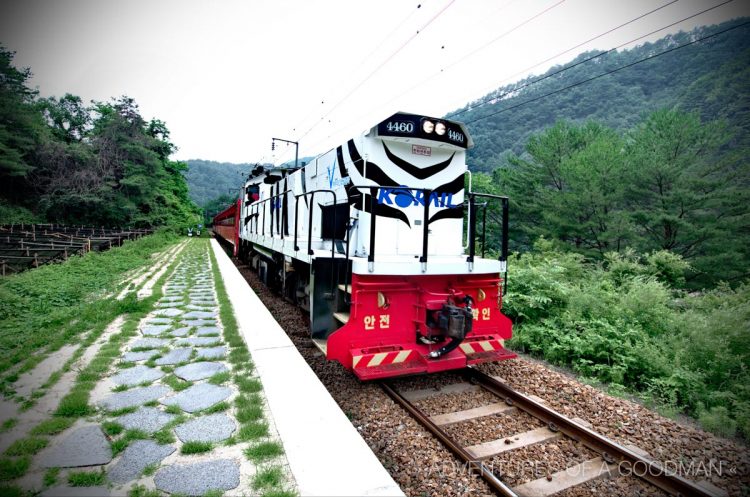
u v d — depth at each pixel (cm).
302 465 283
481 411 425
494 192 2266
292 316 805
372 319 452
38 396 387
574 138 1931
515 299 791
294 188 915
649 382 559
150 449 304
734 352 580
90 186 3297
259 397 388
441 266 468
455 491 299
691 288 1416
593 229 1666
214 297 927
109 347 541
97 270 1208
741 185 1445
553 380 514
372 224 429
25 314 691
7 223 2591
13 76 3039
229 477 272
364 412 419
